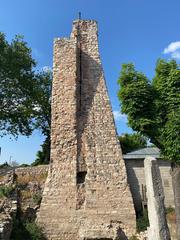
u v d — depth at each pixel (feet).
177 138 70.44
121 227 71.67
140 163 98.27
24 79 114.93
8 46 113.19
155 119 73.97
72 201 74.18
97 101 84.58
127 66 79.66
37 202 75.20
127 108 75.56
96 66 88.63
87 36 92.27
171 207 88.89
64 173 76.69
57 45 88.99
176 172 72.08
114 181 76.02
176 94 74.18
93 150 79.15
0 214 66.18
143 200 91.45
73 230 71.67
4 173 82.12
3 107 111.45
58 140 79.87
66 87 84.48
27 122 117.19
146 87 76.43
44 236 71.15
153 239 45.09
